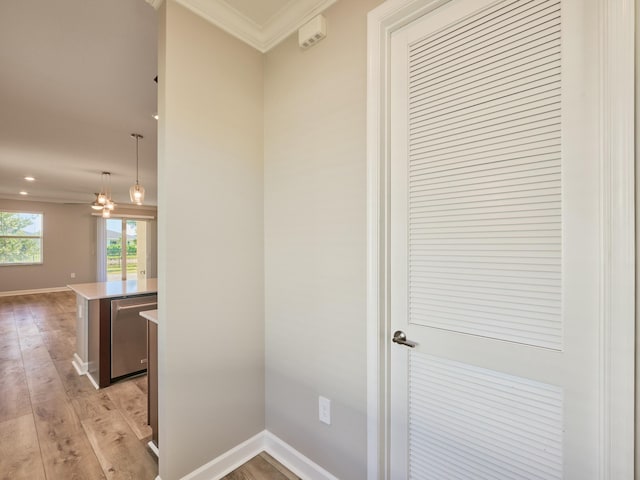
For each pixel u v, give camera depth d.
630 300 0.82
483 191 1.09
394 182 1.32
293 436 1.67
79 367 2.97
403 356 1.30
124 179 5.52
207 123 1.56
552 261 0.96
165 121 1.41
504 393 1.06
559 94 0.94
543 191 0.97
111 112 2.79
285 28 1.66
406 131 1.29
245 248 1.73
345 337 1.42
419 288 1.26
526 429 1.01
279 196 1.74
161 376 1.44
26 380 2.77
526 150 1.00
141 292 2.87
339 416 1.45
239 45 1.70
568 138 0.92
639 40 0.81
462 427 1.15
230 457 1.66
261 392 1.82
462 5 1.14
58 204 8.09
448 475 1.18
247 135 1.74
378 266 1.30
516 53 1.02
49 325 4.65
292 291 1.67
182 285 1.47
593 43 0.88
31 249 7.82
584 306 0.90
